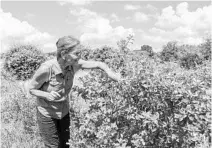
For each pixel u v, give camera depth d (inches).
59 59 93.9
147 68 92.4
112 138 92.3
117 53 101.9
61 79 96.5
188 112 90.0
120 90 91.8
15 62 422.0
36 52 451.5
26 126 163.0
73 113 109.0
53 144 101.7
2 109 185.5
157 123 86.8
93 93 96.0
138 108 92.4
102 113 92.7
